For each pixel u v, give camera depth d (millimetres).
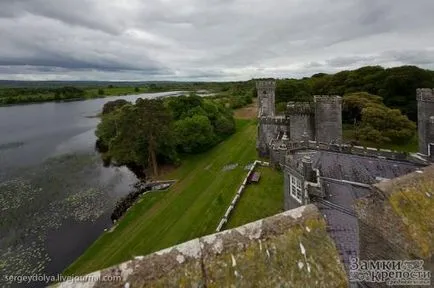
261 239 5840
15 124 101750
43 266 24844
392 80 62438
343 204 17812
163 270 5070
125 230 29672
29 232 30609
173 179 45781
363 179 20969
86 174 49281
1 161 56312
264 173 39312
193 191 38312
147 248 25516
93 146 69000
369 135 46781
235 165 47281
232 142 64438
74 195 40125
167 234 27531
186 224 28938
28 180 45938
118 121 53469
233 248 5609
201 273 5207
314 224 6371
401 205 8125
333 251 6137
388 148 46625
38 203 37531
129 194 40438
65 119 113875
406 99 61562
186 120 58406
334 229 15148
